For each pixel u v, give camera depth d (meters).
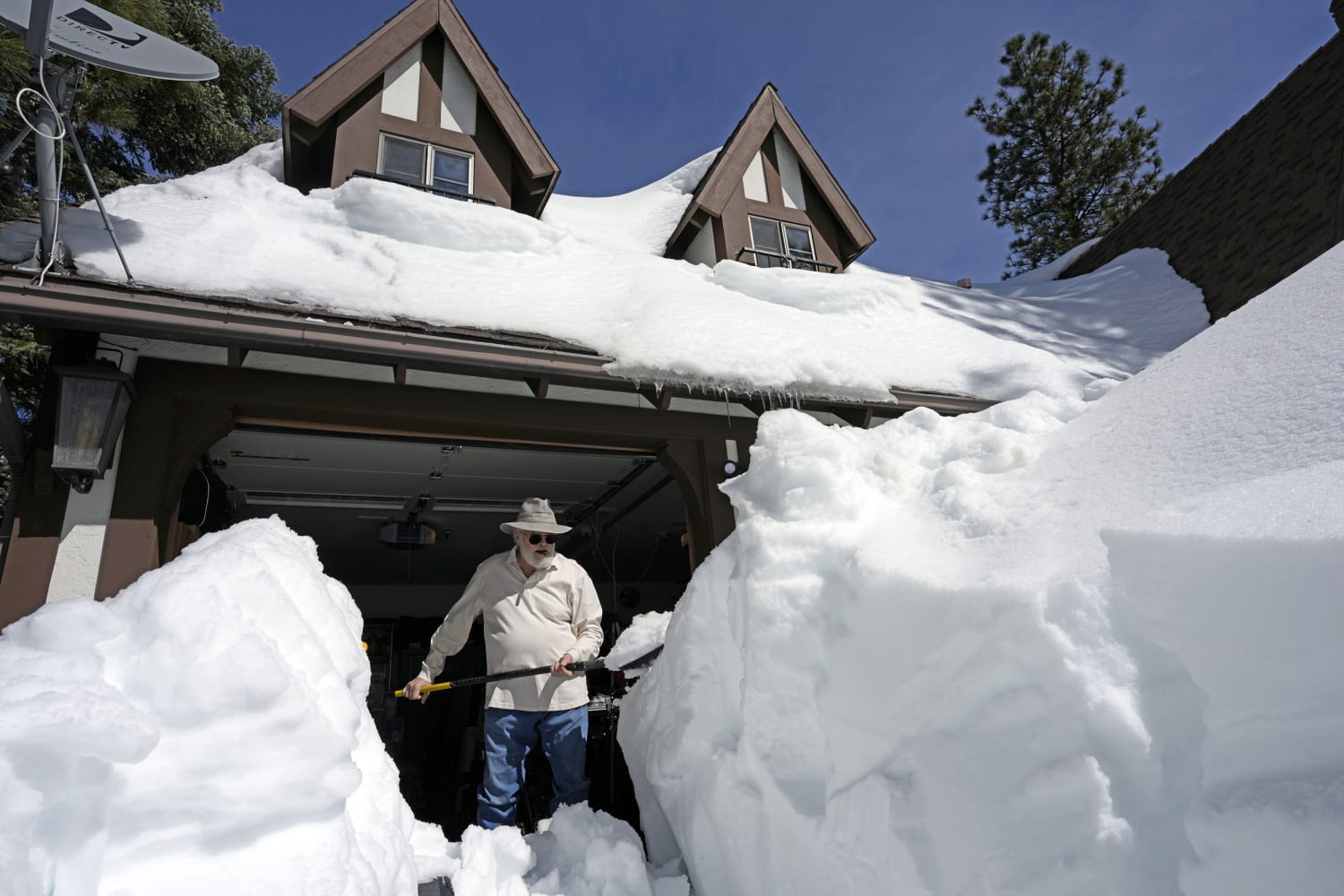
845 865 1.56
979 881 1.25
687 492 4.60
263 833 1.40
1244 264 7.18
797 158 7.68
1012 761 1.28
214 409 3.57
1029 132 17.64
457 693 6.93
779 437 2.34
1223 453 1.36
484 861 2.28
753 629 1.94
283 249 4.16
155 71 3.25
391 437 4.21
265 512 6.49
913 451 2.35
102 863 1.23
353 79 5.76
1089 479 1.63
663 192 9.26
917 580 1.58
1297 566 0.99
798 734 1.81
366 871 1.50
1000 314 7.62
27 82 6.45
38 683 1.27
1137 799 1.13
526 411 4.24
